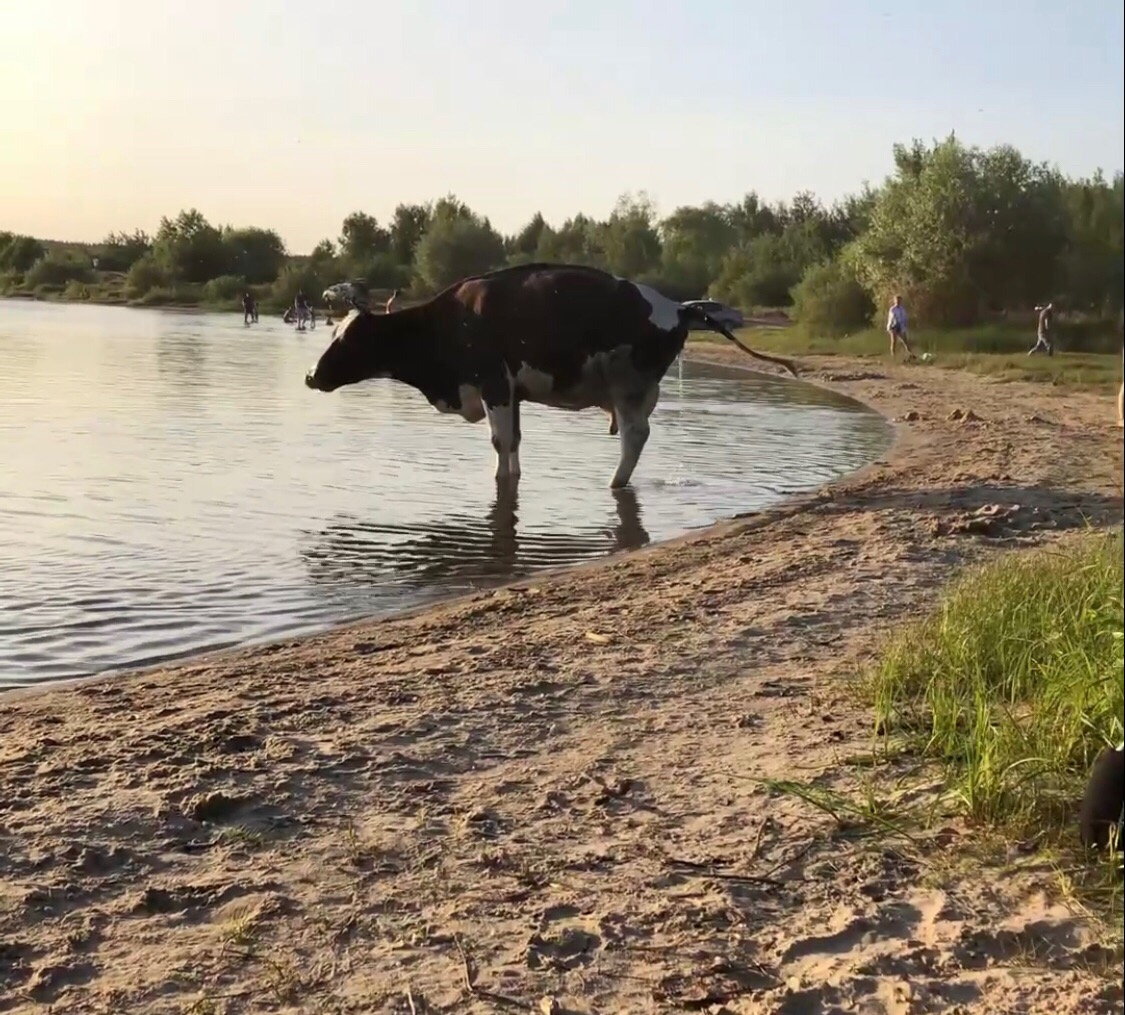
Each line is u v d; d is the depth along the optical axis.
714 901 4.73
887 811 5.39
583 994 4.15
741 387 31.31
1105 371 31.67
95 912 4.73
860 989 4.13
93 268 116.25
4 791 5.85
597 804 5.69
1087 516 13.01
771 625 8.88
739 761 6.16
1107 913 4.50
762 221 96.44
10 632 9.02
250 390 27.97
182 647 8.81
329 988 4.20
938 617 8.02
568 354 14.96
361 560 11.59
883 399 27.50
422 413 24.09
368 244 104.00
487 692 7.42
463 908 4.73
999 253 43.62
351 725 6.86
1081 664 6.14
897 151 47.22
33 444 18.06
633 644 8.51
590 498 14.91
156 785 5.93
